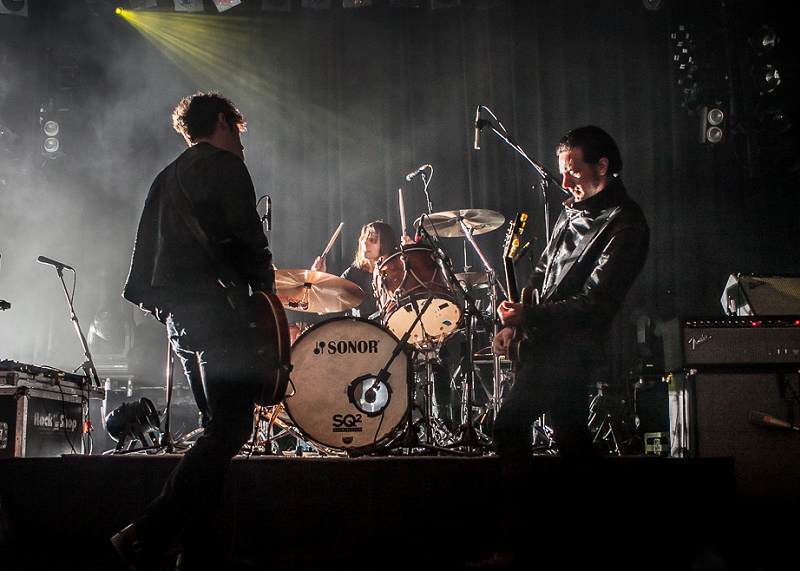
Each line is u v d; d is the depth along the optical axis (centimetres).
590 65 695
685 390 334
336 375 367
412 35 724
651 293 654
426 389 407
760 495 320
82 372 598
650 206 668
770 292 387
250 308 224
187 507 209
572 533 245
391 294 409
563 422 243
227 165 229
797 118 598
